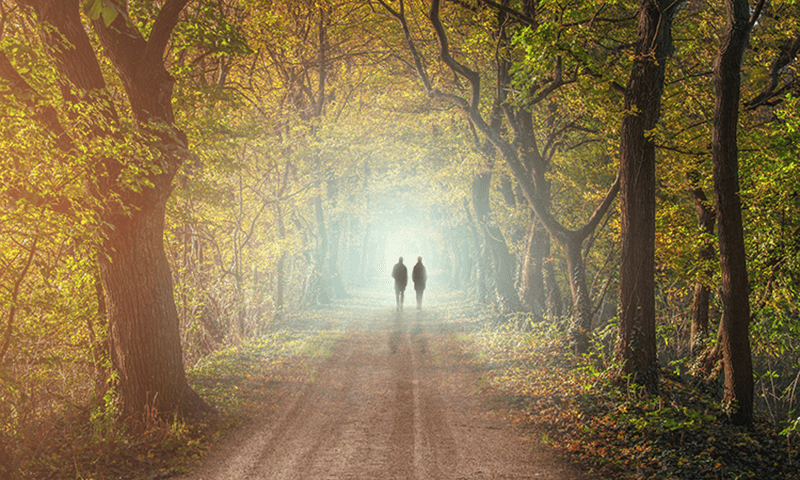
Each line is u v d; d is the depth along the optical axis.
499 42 13.44
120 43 7.58
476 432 7.97
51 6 7.07
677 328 18.77
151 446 7.08
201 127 10.66
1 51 6.60
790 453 7.58
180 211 11.04
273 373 11.97
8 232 6.90
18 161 6.49
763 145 11.90
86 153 6.89
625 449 6.99
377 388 10.87
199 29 9.24
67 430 7.74
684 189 14.33
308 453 7.03
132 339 8.00
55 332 8.84
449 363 13.44
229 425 8.18
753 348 12.82
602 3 11.52
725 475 6.24
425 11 15.82
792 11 12.37
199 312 13.28
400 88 23.05
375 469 6.46
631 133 9.98
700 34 13.36
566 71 12.06
